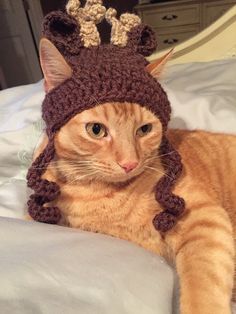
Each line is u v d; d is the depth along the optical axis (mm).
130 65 244
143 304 178
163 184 254
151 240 262
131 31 271
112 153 245
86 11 262
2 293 159
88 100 235
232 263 237
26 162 346
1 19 808
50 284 169
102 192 258
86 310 166
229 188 311
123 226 261
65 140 249
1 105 412
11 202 298
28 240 197
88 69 237
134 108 246
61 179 263
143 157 259
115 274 185
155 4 895
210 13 883
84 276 177
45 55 242
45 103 251
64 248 193
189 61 542
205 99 370
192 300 209
